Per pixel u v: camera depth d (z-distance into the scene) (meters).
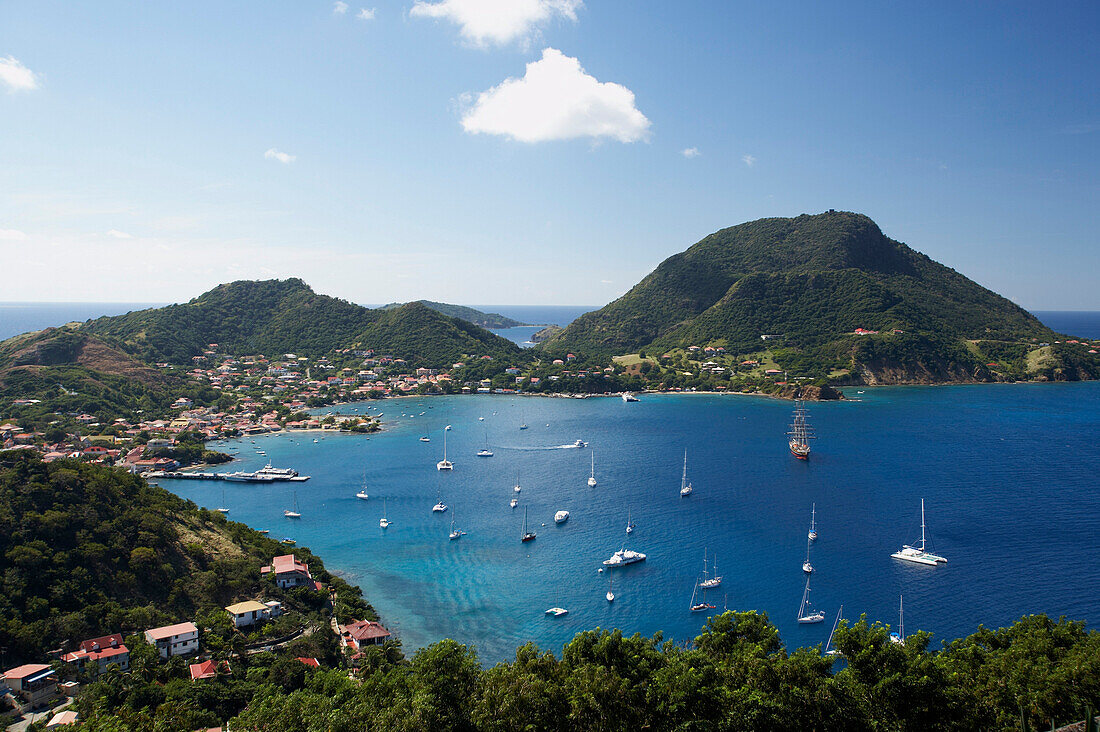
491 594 116.81
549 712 53.09
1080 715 52.69
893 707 52.16
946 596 111.44
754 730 50.19
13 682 77.62
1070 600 109.50
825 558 128.62
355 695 62.00
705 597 113.38
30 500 106.00
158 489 138.25
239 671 86.12
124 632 92.94
